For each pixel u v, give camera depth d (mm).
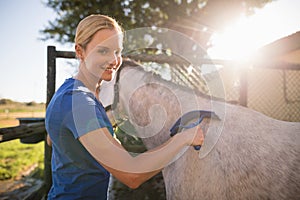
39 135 2826
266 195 1068
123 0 7645
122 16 7512
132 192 2076
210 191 1173
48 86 2617
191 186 1252
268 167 1105
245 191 1099
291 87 5582
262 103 5492
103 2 7676
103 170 1043
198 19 7812
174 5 7738
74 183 1006
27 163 5352
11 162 5414
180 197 1312
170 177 1395
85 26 952
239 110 1336
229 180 1135
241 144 1182
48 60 2611
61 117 912
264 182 1083
